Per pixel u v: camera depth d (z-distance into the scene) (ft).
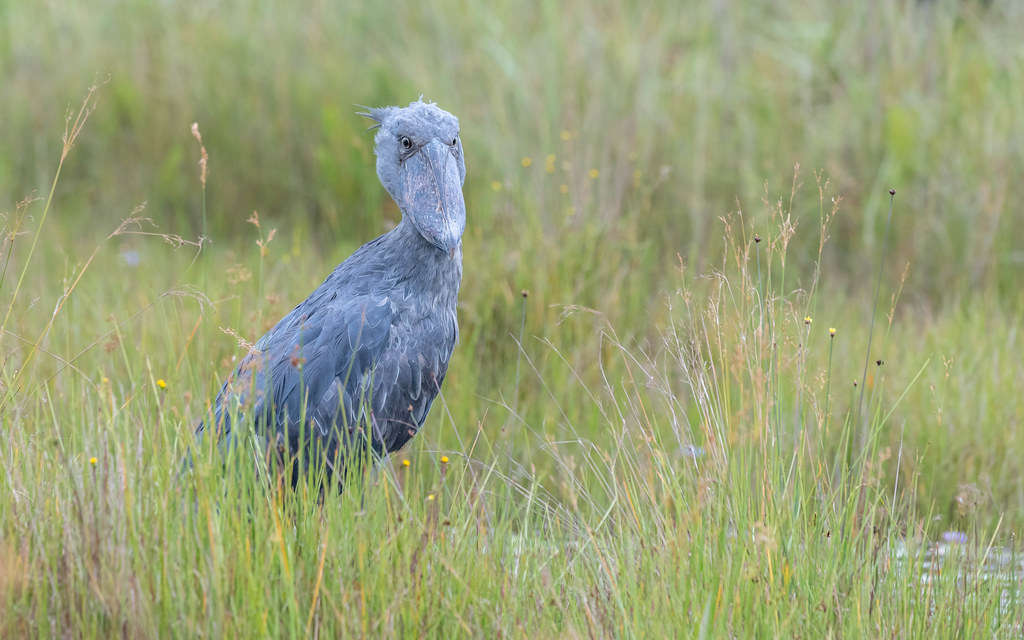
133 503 19.86
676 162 51.67
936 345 37.50
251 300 37.93
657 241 47.06
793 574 21.25
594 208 44.52
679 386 33.24
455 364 34.68
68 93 58.49
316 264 45.29
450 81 56.24
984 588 22.63
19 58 60.90
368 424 24.00
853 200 50.21
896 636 20.18
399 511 23.38
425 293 27.50
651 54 57.41
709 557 21.34
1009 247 47.57
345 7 63.46
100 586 18.81
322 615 19.27
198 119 57.31
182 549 19.35
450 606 19.58
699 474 23.62
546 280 37.83
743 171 51.65
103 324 34.40
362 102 56.85
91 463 20.88
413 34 60.90
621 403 31.50
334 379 25.63
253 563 19.22
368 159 53.06
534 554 22.33
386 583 19.77
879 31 57.77
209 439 21.77
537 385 34.58
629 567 21.27
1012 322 41.34
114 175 55.72
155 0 64.44
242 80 58.39
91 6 64.23
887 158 51.44
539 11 61.46
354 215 52.90
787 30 63.67
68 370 29.68
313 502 21.67
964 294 45.09
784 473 23.85
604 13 61.67
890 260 48.11
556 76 54.70
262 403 24.91
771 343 24.25
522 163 48.65
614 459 25.13
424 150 27.25
